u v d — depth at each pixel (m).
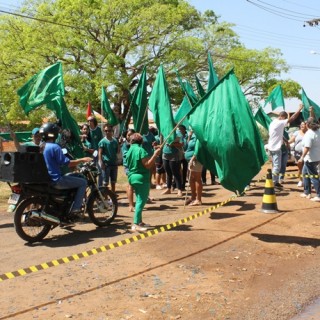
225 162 7.71
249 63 33.59
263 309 5.43
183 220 8.94
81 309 5.31
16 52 30.17
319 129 11.27
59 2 30.28
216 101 7.86
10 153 7.82
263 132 22.12
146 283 6.11
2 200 13.23
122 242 7.40
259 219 9.44
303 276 6.56
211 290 5.93
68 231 8.92
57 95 10.82
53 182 8.05
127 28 29.78
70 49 29.92
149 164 8.50
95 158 11.38
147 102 11.79
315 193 12.47
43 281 6.19
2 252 7.61
